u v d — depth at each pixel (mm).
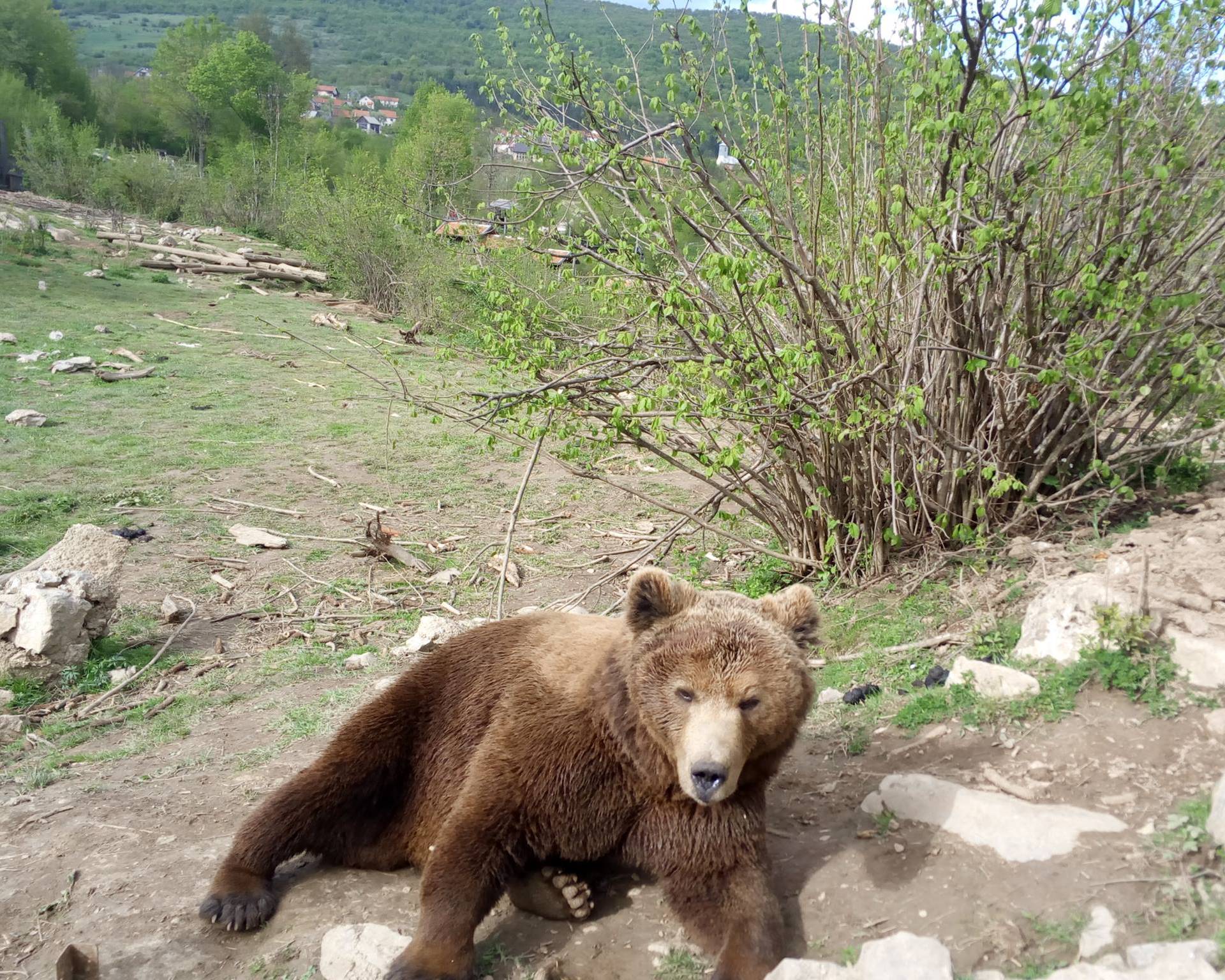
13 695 6953
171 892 4367
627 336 6500
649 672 3605
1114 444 7191
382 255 24469
